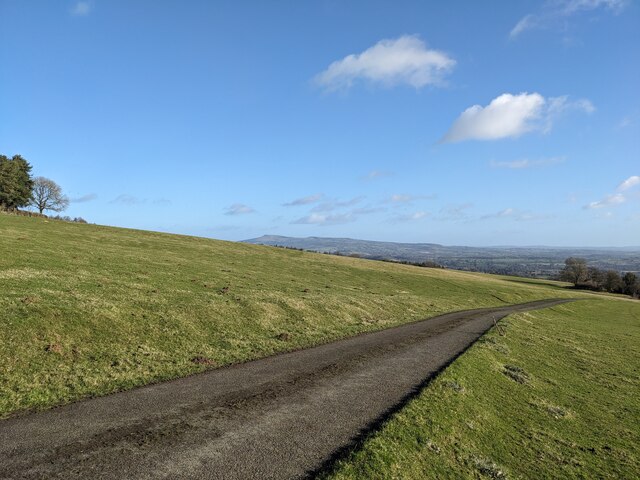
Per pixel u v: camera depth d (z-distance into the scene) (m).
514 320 42.88
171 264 43.34
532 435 13.50
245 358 18.72
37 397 11.93
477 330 33.28
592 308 86.75
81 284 24.95
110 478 8.10
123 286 26.67
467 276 112.00
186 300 25.50
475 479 10.09
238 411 12.25
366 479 9.00
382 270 82.38
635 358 32.59
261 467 9.08
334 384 15.72
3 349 14.41
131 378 14.33
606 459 12.66
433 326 34.31
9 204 94.38
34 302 18.36
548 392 19.06
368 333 28.42
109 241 55.97
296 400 13.62
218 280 38.16
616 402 19.08
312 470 9.14
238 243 88.38
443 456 10.80
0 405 11.15
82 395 12.53
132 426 10.60
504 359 24.09
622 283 161.00
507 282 118.81
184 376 15.30
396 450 10.45
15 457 8.59
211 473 8.62
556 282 171.12
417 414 12.95
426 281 76.19
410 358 21.17
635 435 15.18
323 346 22.88
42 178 110.06
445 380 16.88
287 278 50.50
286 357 19.66
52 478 7.94
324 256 92.19
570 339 37.72
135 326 19.41
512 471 10.85
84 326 17.77
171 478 8.30
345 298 39.31
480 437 12.58
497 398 16.62
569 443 13.38
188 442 9.96
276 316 27.22
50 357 14.93
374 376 17.25
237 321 24.25
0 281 21.98
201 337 20.58
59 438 9.62
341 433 11.27
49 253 35.84
